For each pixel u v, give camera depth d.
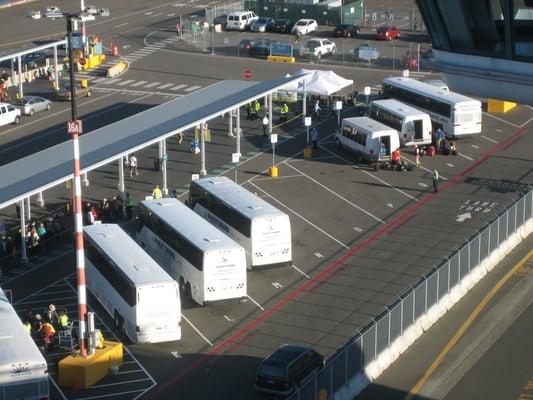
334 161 108.44
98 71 146.38
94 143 95.62
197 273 74.62
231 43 161.25
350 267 82.56
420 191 99.94
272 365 62.94
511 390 64.75
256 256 80.62
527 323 73.62
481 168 106.44
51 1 191.25
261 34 168.12
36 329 71.25
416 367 67.25
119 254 74.00
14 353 60.97
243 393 63.69
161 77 143.88
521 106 128.62
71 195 93.38
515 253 85.62
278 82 117.69
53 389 64.44
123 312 70.62
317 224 91.75
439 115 115.62
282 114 121.06
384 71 145.12
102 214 92.00
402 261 83.50
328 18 173.00
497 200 97.25
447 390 64.69
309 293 77.94
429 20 62.81
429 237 88.50
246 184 101.38
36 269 82.31
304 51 152.62
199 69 147.75
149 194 98.75
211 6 186.88
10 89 139.12
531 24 58.47
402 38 164.75
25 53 130.12
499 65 60.84
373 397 63.19
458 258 77.19
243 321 73.50
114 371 66.00
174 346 69.75
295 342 70.12
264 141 114.81
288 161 108.31
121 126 101.06
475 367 67.56
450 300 76.12
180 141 113.50
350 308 75.19
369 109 116.31
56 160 90.56
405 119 110.25
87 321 65.56
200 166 106.12
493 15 59.72
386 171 105.56
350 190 100.25
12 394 60.28
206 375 65.94
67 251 85.75
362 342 64.31
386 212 94.75
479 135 116.25
